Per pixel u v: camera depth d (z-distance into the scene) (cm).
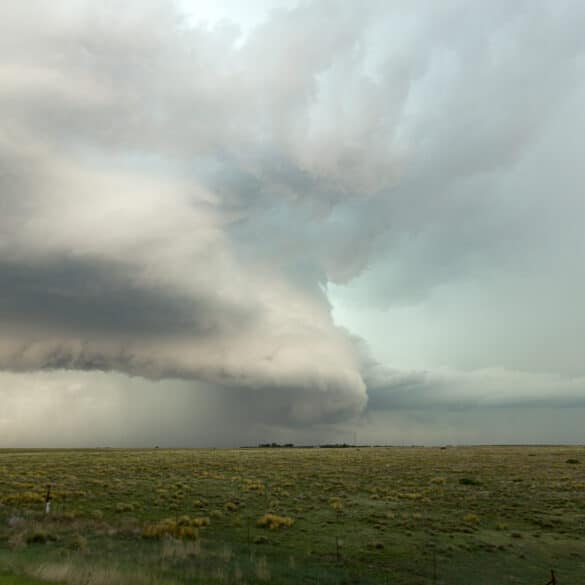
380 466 6756
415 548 2538
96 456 9056
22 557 1869
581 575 2191
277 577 1942
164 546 2252
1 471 5488
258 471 5972
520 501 3856
